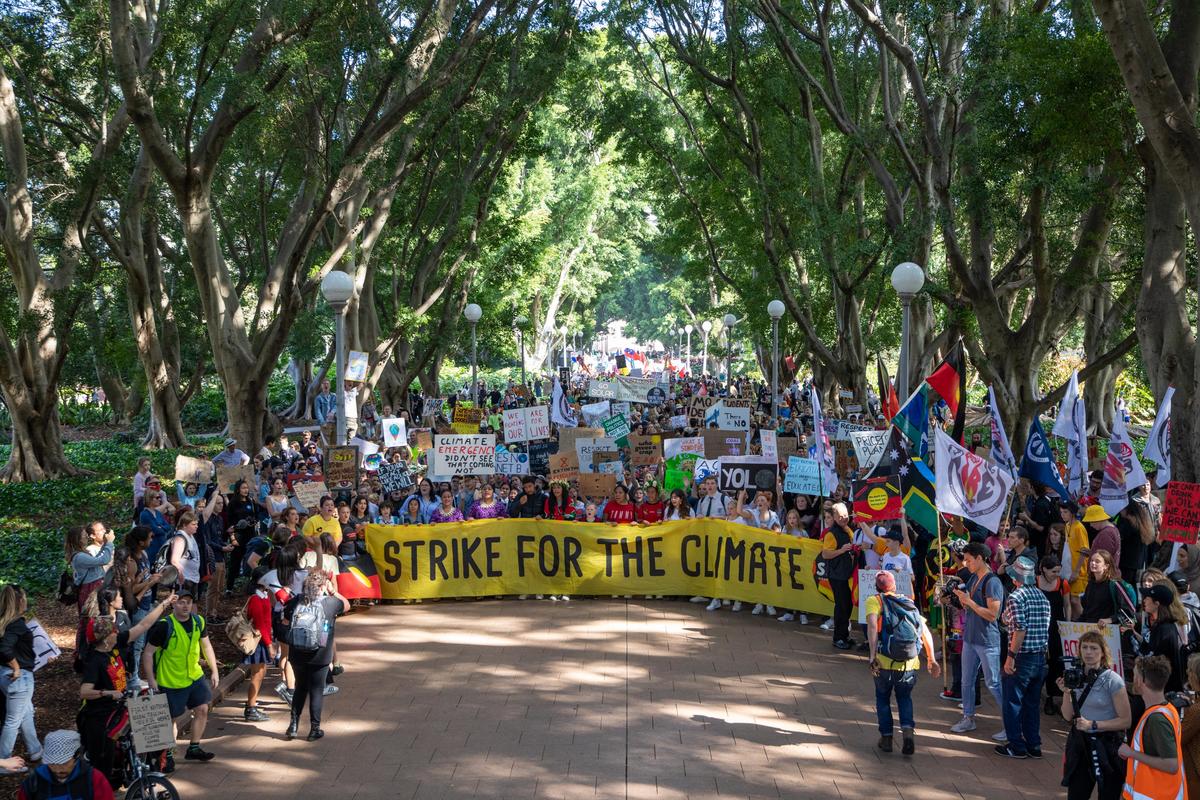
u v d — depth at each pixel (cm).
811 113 2920
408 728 1070
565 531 1650
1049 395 2250
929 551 1281
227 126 2300
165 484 2978
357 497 1700
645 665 1288
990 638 1046
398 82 2661
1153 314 1759
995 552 1320
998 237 3127
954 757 1002
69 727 1096
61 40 3073
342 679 1237
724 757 992
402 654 1340
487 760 984
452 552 1642
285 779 942
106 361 4512
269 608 1118
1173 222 1753
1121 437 1417
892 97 3120
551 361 8750
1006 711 998
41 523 2373
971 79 2105
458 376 7338
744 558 1569
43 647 965
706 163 3328
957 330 2792
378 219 2959
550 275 6512
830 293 3791
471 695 1173
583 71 3369
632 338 11150
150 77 2231
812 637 1433
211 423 5084
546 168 5716
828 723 1091
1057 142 1888
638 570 1647
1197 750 738
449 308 3653
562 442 2409
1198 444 1529
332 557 1291
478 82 2856
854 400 3123
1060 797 911
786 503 1806
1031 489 1582
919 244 2645
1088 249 2220
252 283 4069
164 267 4478
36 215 3219
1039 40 1861
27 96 3083
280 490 1702
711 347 4900
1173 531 1230
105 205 3756
